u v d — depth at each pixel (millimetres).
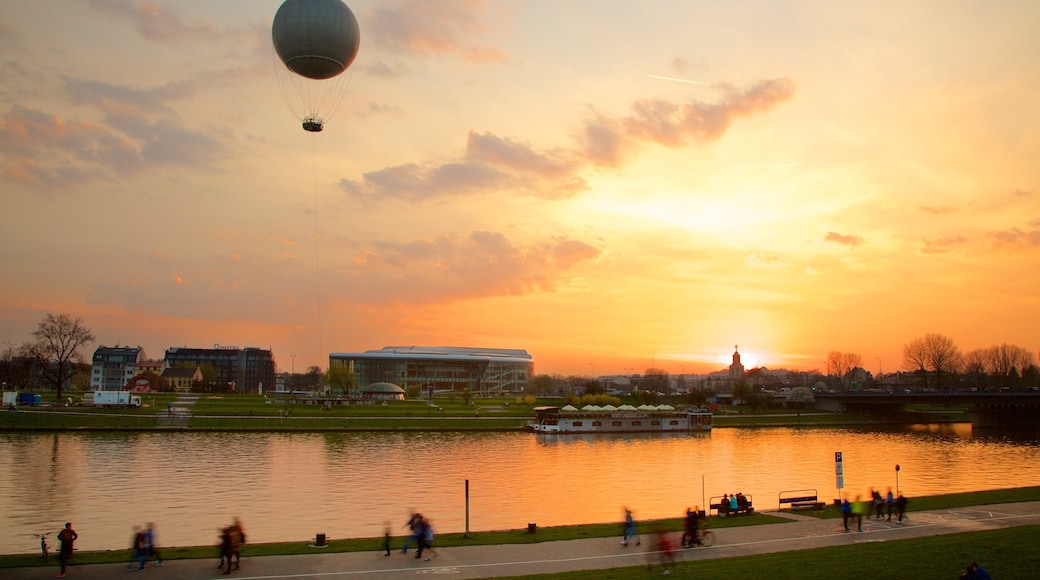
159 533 71500
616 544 53188
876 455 147375
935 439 187500
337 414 194000
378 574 44188
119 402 189000
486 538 55094
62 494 90875
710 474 116750
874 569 44125
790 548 51750
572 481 107562
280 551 50094
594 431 195000
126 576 43125
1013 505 70875
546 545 52750
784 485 106125
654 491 99438
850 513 61469
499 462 128000
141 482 100062
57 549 60312
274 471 111938
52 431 156125
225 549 44656
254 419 179500
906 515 65375
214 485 99062
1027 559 46688
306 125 112938
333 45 101250
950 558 46875
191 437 154000
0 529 72750
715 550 51281
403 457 131875
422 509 84875
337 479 105938
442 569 45469
